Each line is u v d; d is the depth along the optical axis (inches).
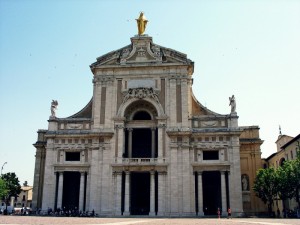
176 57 2362.2
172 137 2203.5
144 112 2421.3
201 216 2063.2
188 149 2181.3
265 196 2161.7
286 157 2655.0
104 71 2389.3
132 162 2188.7
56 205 2199.8
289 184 1984.5
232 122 2225.6
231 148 2183.8
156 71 2349.9
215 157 2218.3
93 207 2132.1
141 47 2411.4
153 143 2260.1
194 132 2210.9
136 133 2501.2
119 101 2327.8
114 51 2413.9
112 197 2148.1
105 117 2289.6
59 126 2340.1
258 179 2183.8
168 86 2315.5
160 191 2123.5
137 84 2341.3
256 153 2439.7
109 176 2178.9
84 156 2261.3
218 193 2285.9
